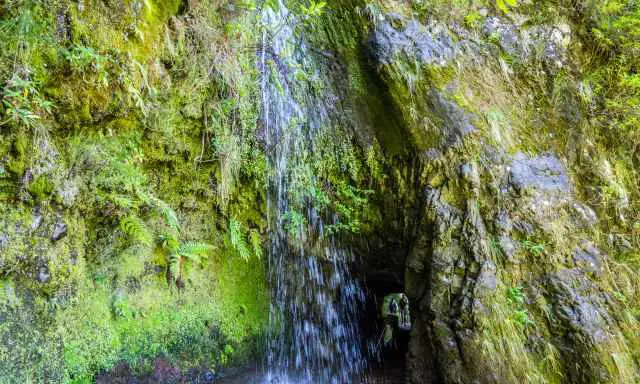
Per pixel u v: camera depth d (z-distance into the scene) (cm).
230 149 395
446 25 441
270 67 421
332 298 502
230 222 424
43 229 280
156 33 324
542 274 351
